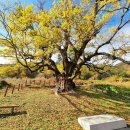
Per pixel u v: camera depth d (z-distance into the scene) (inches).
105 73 926.4
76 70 868.6
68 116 585.3
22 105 658.8
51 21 590.6
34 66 839.1
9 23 663.1
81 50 795.4
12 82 1305.4
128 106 739.4
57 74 904.9
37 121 537.6
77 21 607.8
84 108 665.6
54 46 675.4
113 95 956.6
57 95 798.5
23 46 704.4
